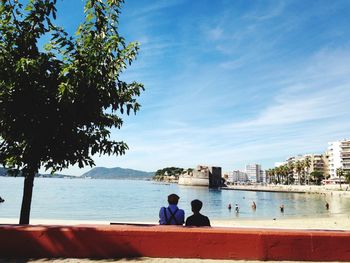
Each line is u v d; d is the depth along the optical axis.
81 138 8.37
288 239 6.52
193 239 6.57
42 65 7.87
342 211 63.97
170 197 8.05
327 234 6.55
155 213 54.66
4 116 7.93
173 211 7.87
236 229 6.69
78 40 8.14
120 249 6.58
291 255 6.47
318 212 62.34
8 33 7.76
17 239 6.63
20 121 8.08
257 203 95.88
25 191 8.72
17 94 7.85
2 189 134.25
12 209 54.12
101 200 92.31
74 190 157.00
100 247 6.57
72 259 6.46
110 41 7.86
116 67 8.52
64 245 6.60
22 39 7.84
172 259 6.46
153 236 6.61
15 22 7.93
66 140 8.34
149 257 6.55
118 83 8.47
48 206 66.25
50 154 8.47
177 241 6.57
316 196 138.38
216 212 65.00
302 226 28.44
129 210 61.25
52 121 8.12
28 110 7.97
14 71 7.60
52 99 8.00
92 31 7.80
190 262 6.32
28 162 8.47
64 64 7.92
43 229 6.64
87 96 8.11
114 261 6.36
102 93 8.28
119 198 105.06
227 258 6.48
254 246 6.49
